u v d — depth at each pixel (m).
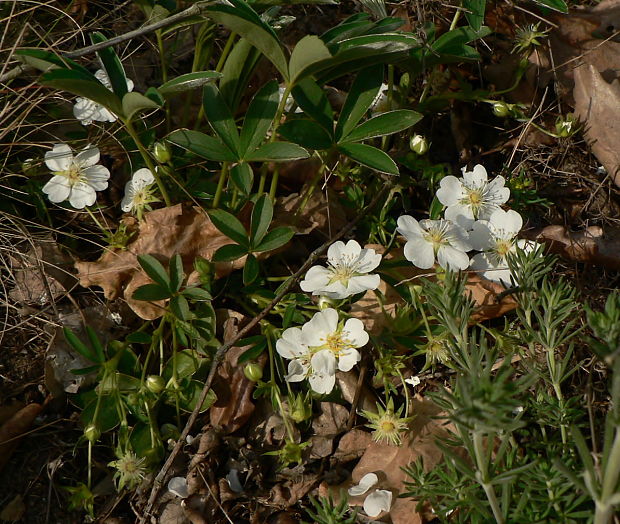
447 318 0.52
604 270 0.61
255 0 0.59
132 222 0.59
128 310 0.59
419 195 0.62
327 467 0.57
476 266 0.58
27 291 0.59
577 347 0.58
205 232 0.59
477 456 0.49
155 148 0.58
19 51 0.55
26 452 0.57
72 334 0.56
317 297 0.59
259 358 0.58
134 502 0.56
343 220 0.61
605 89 0.63
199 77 0.56
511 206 0.61
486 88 0.65
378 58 0.58
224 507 0.56
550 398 0.54
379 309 0.59
